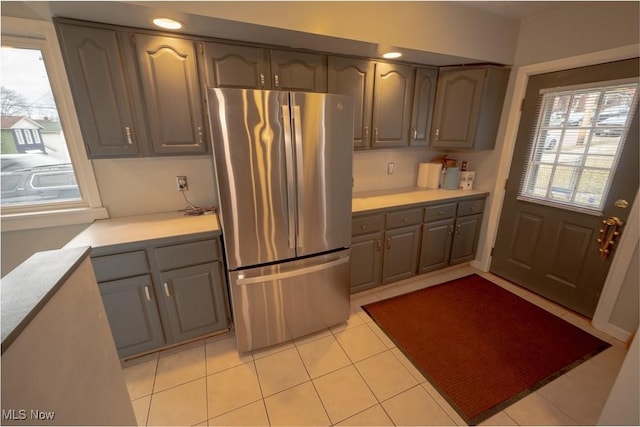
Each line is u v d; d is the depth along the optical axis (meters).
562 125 2.20
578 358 1.81
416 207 2.47
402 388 1.62
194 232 1.70
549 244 2.39
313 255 1.90
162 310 1.75
